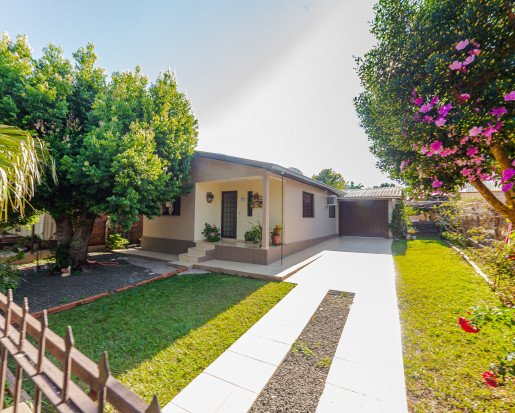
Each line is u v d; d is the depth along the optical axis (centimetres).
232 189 1018
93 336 339
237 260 793
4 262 528
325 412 206
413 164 247
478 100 174
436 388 231
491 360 264
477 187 227
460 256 793
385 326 357
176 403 217
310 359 285
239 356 291
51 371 142
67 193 615
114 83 684
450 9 188
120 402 100
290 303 454
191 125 799
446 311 389
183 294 511
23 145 288
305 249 1041
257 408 212
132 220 613
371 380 246
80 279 621
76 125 609
